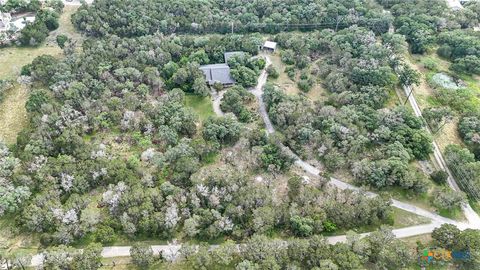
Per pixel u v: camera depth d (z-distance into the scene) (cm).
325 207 10794
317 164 12600
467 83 15300
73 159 11819
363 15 18862
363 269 9069
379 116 13188
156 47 16475
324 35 17388
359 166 11712
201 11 18700
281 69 16612
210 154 12850
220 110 14662
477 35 16938
